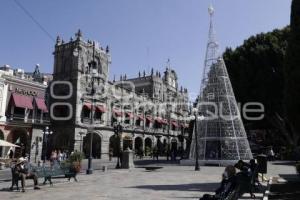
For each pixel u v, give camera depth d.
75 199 12.58
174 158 48.12
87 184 17.72
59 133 50.84
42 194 14.03
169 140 74.50
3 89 38.81
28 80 41.78
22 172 15.19
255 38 41.94
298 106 16.25
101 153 53.38
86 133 51.50
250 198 12.38
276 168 27.12
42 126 43.09
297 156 36.78
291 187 15.05
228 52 43.88
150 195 13.48
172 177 21.41
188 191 14.70
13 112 39.94
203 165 33.06
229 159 32.53
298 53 16.30
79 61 51.72
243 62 40.19
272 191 14.02
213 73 35.03
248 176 11.95
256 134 54.12
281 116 41.16
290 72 16.58
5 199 12.73
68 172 18.95
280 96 38.19
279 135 49.66
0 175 24.30
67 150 46.00
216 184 17.39
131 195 13.51
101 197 13.01
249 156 33.03
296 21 16.66
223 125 33.44
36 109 42.44
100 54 55.78
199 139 34.44
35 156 41.78
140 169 28.62
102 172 25.69
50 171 17.34
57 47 54.31
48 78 57.78
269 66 38.66
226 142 33.00
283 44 38.62
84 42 52.94
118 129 37.12
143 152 60.38
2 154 38.66
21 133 41.72
